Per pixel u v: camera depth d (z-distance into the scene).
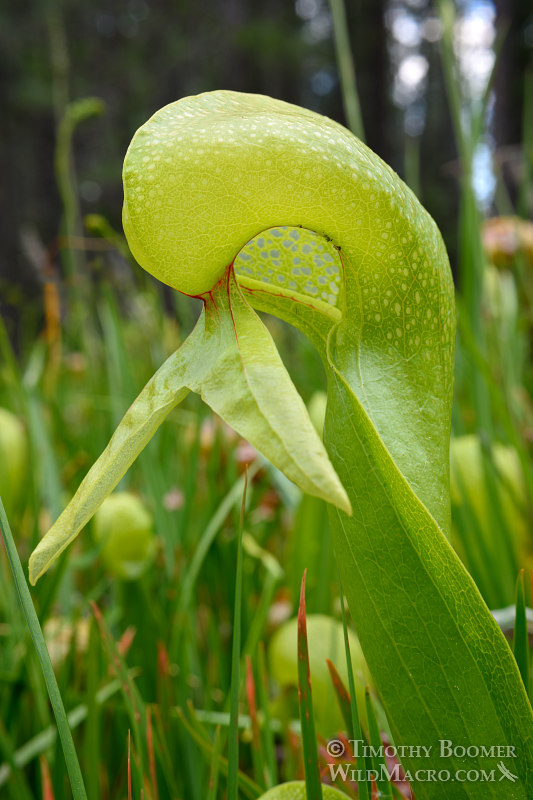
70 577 0.47
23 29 5.45
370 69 5.93
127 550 0.45
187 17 6.05
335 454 0.24
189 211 0.23
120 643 0.39
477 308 0.57
